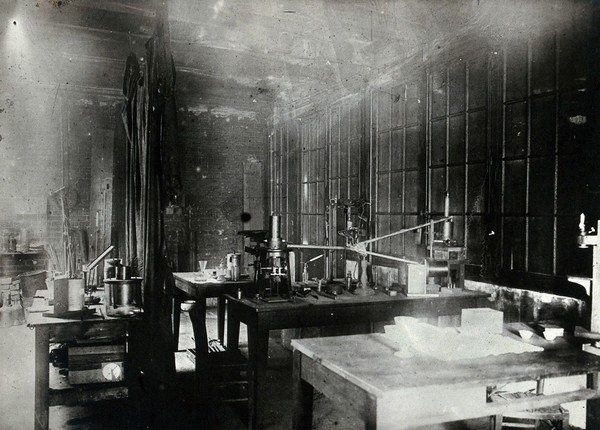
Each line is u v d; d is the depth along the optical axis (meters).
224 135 10.04
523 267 4.38
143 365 3.97
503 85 4.58
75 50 6.98
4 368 5.12
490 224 4.67
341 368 2.44
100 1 5.25
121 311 3.85
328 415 4.04
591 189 3.73
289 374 5.12
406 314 4.25
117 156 8.99
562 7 3.99
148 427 3.79
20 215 8.55
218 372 4.22
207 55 6.91
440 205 5.37
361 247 4.59
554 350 2.81
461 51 5.04
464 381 2.27
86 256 8.79
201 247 9.89
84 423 3.82
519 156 4.42
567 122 3.99
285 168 9.48
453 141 5.20
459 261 4.62
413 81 5.79
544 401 2.51
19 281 7.36
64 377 4.05
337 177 7.48
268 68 7.52
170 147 4.17
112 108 9.02
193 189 9.83
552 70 4.11
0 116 8.38
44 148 8.67
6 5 5.51
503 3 4.51
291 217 9.19
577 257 3.89
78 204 8.87
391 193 6.19
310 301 4.07
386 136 6.29
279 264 4.22
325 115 7.82
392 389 2.15
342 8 5.43
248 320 3.93
